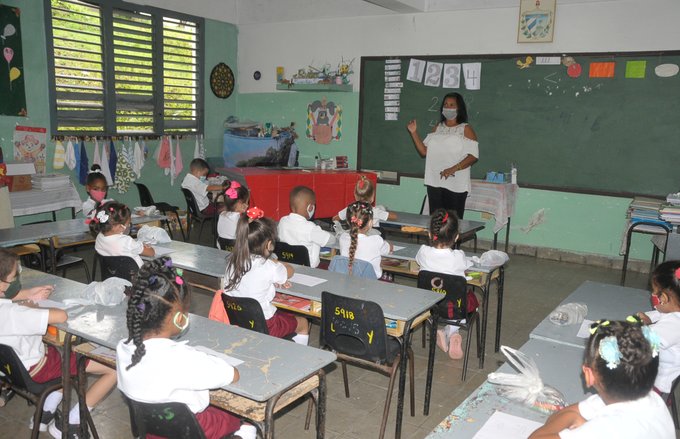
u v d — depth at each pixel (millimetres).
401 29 6441
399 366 2316
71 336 1996
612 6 5309
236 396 1675
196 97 7207
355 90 6859
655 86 5234
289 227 3359
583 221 5762
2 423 2477
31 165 5148
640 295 2576
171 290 1489
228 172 6062
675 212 4441
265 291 2467
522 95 5871
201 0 7043
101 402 2664
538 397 1525
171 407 1458
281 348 1797
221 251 3248
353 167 7020
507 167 6074
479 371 3176
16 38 5258
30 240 3488
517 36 5777
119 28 6125
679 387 2941
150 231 3469
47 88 5586
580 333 2029
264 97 7559
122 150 6363
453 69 6176
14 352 1923
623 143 5457
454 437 1347
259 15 7402
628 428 1101
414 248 3488
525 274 5301
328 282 2611
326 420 2592
